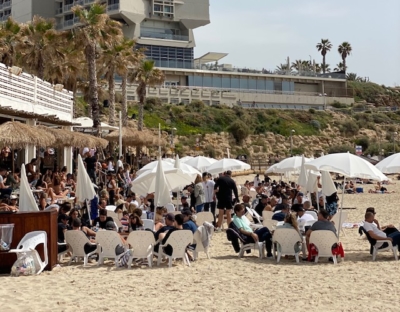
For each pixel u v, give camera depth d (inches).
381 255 516.4
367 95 4242.1
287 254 481.7
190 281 403.9
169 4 3161.9
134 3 3031.5
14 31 1212.5
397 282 394.0
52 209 463.5
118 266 458.6
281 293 363.6
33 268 429.1
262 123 3041.3
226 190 695.1
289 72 3523.6
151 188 635.5
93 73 1242.0
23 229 443.5
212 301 343.0
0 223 440.8
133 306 331.0
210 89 3137.3
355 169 490.9
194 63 3294.8
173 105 2839.6
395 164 566.6
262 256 501.4
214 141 2684.5
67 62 1338.6
